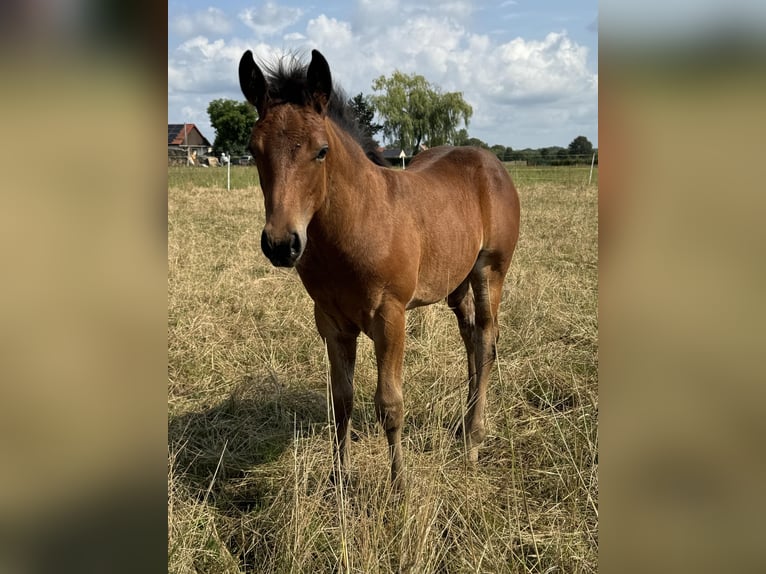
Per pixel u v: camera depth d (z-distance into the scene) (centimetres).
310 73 254
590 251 854
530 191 1805
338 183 269
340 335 322
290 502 283
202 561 261
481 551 250
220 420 392
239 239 932
